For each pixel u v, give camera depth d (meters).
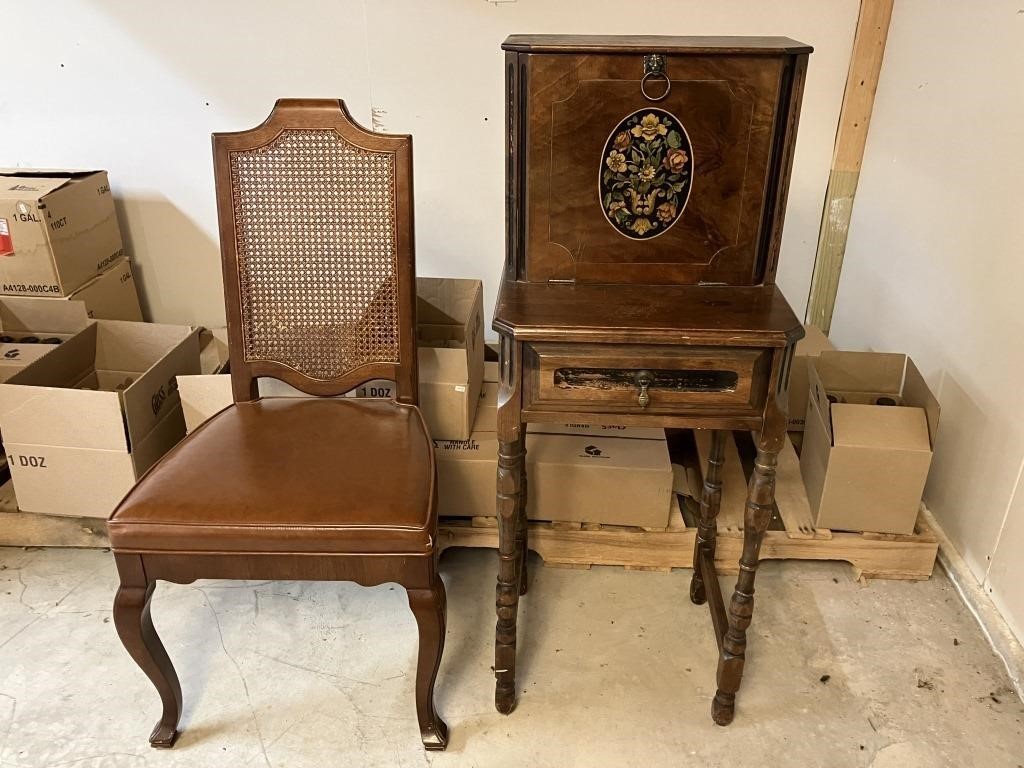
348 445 1.39
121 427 1.65
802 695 1.49
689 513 1.80
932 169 1.83
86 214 2.10
